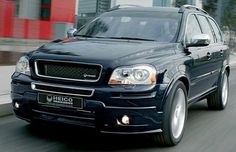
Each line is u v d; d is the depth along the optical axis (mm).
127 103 5465
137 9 7742
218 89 8992
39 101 5742
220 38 9219
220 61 8781
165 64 5918
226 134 7273
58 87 5629
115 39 6828
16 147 5883
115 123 5500
